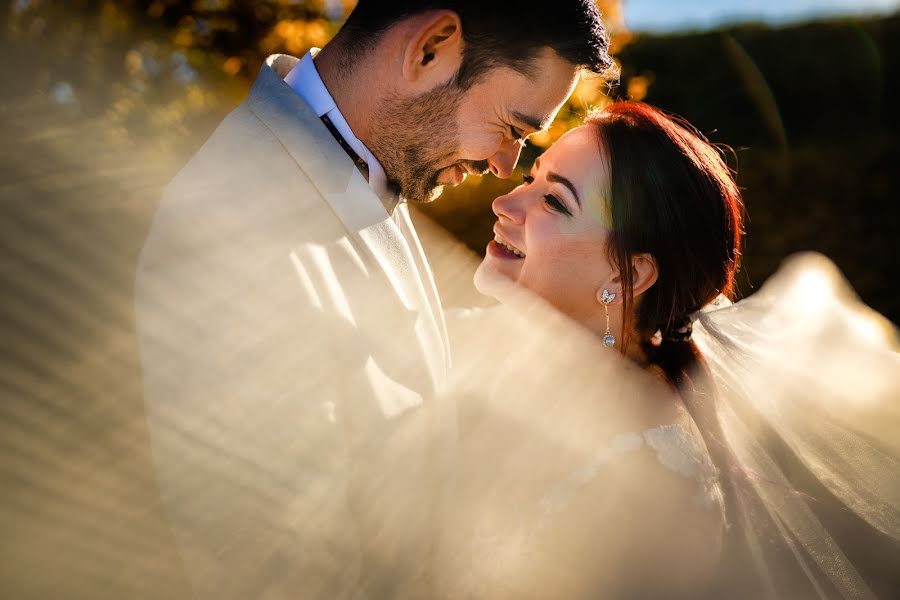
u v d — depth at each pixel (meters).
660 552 1.70
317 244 1.55
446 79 1.67
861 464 2.01
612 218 1.88
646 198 1.86
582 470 1.76
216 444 1.45
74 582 2.01
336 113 1.73
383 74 1.69
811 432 2.07
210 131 4.36
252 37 4.54
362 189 1.64
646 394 1.91
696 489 1.75
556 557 1.72
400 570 1.65
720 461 1.95
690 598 1.71
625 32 4.42
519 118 1.74
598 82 3.13
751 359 2.25
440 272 5.20
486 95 1.70
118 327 2.82
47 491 2.14
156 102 4.27
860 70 10.30
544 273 1.96
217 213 1.50
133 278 3.08
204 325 1.46
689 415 1.92
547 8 1.64
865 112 10.27
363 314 1.61
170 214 1.52
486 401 2.00
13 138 3.59
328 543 1.49
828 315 2.57
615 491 1.72
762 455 2.04
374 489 1.58
